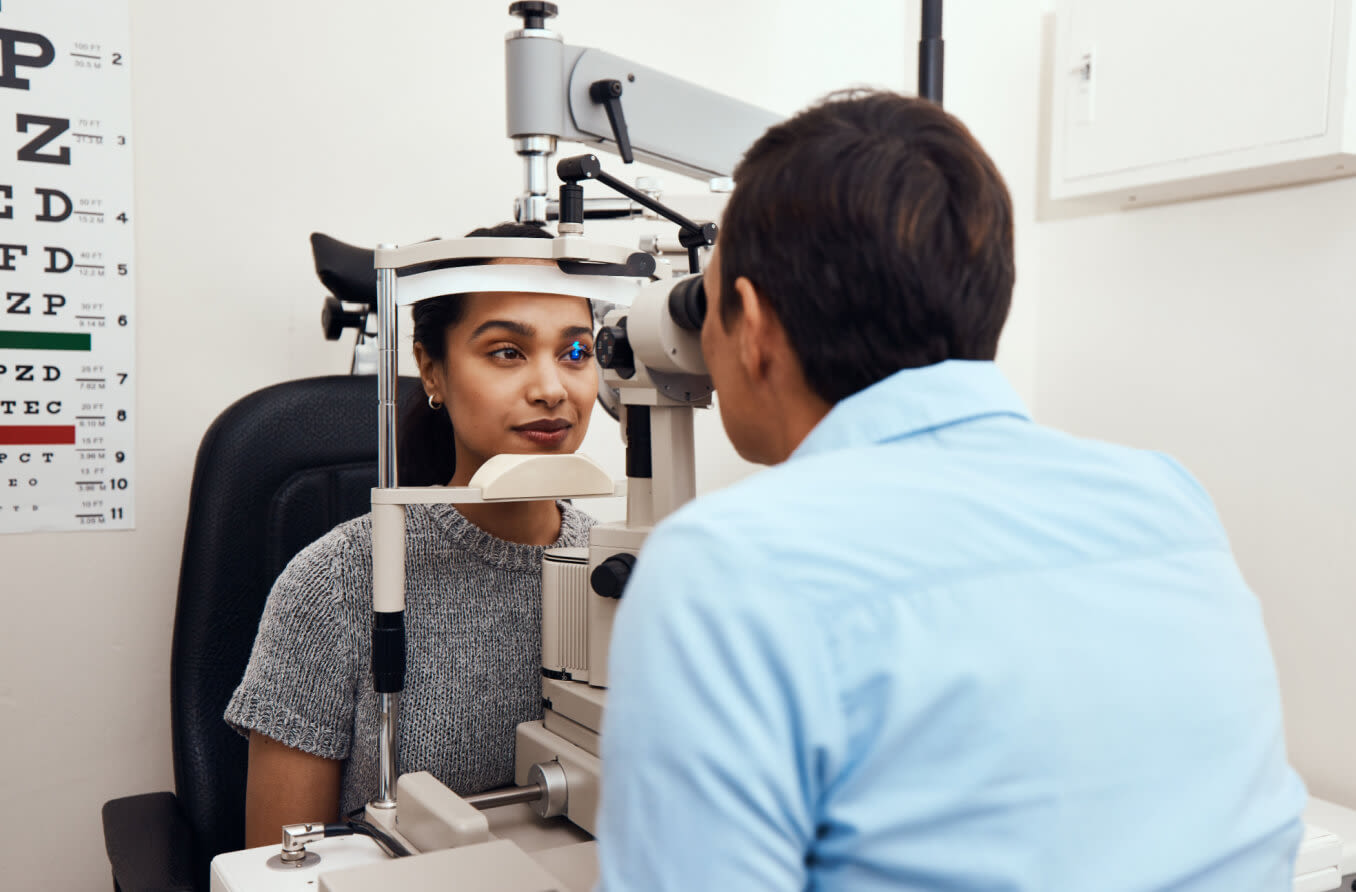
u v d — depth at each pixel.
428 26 1.63
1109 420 1.92
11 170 1.36
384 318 0.84
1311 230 1.56
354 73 1.58
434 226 1.66
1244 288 1.66
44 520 1.40
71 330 1.40
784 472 0.46
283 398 1.31
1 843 1.40
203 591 1.24
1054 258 2.03
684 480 0.82
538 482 0.82
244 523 1.26
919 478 0.46
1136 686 0.44
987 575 0.43
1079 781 0.42
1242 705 0.47
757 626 0.40
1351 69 1.35
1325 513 1.56
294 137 1.54
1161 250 1.80
